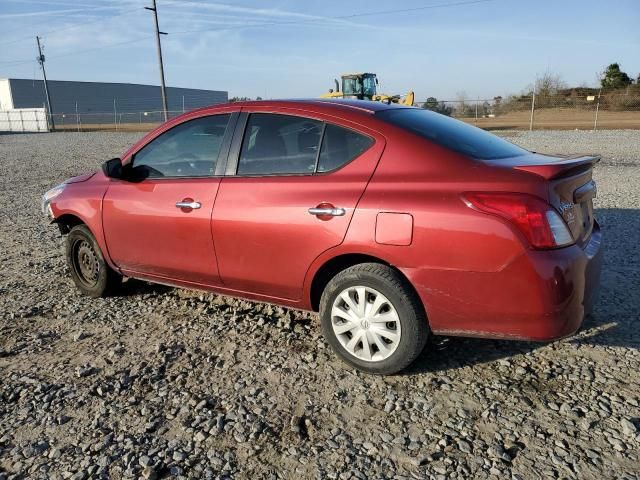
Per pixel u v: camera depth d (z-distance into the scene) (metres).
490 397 3.17
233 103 4.11
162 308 4.74
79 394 3.35
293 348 3.88
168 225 4.19
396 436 2.85
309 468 2.63
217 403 3.21
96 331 4.30
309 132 3.66
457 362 3.58
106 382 3.49
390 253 3.19
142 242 4.43
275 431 2.93
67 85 84.19
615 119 37.75
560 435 2.80
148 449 2.81
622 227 6.93
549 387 3.24
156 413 3.13
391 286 3.22
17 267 6.17
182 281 4.34
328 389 3.32
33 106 80.12
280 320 4.37
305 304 3.70
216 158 4.05
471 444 2.76
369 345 3.40
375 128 3.44
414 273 3.14
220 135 4.07
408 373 3.46
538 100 44.41
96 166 18.08
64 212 5.00
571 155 3.79
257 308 4.65
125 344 4.04
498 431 2.86
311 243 3.47
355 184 3.36
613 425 2.87
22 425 3.05
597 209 8.16
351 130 3.51
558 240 2.92
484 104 41.44
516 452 2.69
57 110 83.00
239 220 3.77
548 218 2.90
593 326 4.02
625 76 51.25
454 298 3.08
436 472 2.57
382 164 3.34
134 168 4.57
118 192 4.58
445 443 2.77
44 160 20.75
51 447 2.85
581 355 3.61
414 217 3.10
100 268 4.89
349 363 3.52
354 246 3.30
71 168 17.55
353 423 2.98
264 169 3.81
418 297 3.22
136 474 2.62
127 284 5.39
